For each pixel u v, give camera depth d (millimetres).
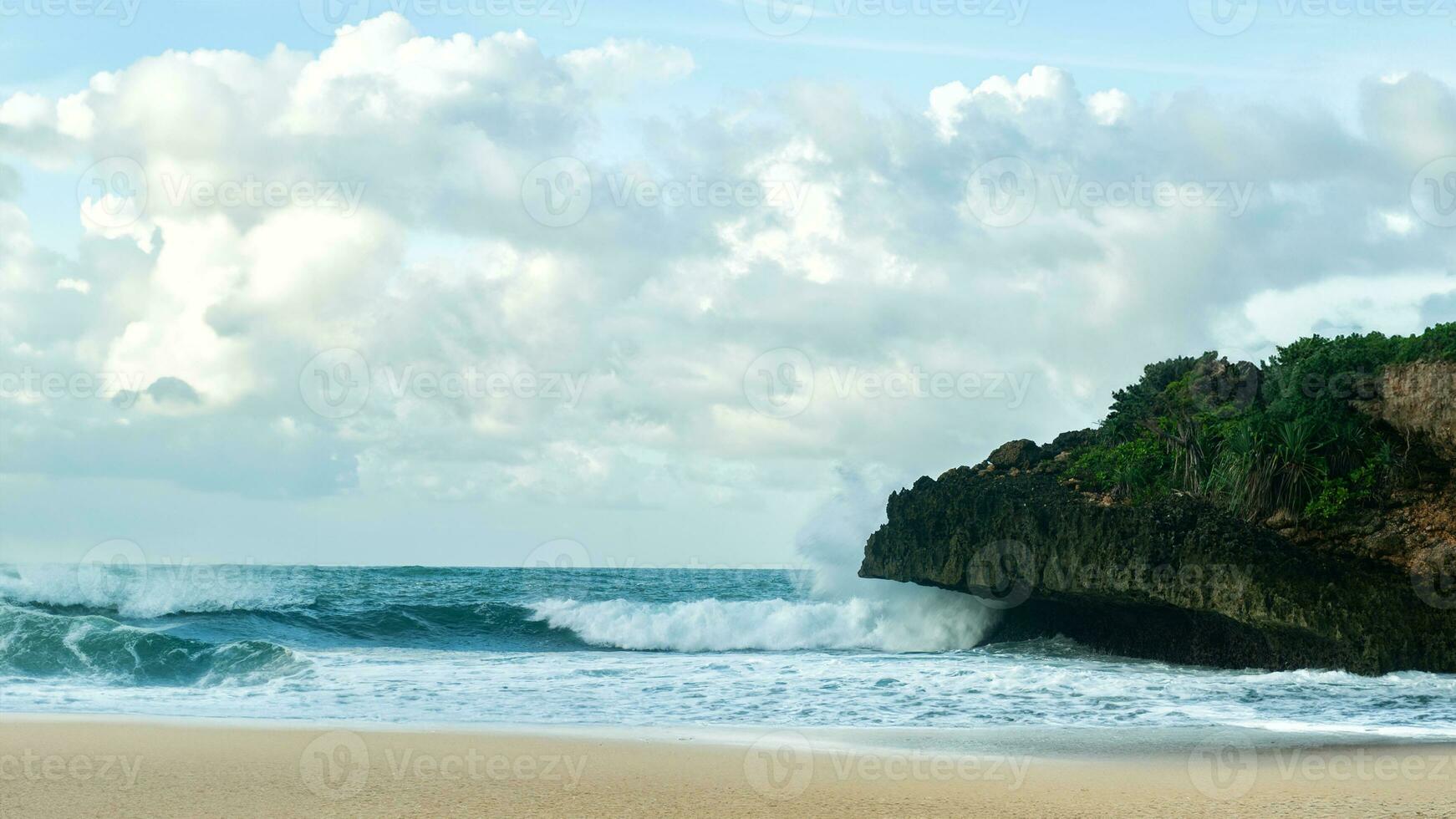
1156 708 20266
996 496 32219
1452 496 27344
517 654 30141
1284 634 26359
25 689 20984
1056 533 30000
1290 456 28469
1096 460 33844
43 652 23828
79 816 10031
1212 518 28078
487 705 19812
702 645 35625
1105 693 22031
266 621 36875
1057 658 29781
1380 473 27953
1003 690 22203
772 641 35688
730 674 24391
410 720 17750
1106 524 29000
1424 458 27922
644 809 10789
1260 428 29156
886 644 35719
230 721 16828
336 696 20719
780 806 11055
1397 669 25312
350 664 26375
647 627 36094
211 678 23469
